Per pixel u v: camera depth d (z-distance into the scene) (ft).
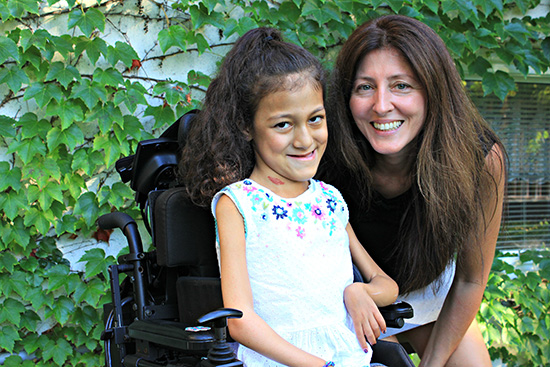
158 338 4.12
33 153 7.66
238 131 4.62
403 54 4.96
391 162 5.59
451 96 5.18
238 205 4.33
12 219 7.64
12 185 7.63
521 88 10.48
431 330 6.36
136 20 8.23
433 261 5.57
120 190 8.08
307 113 4.32
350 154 5.49
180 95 8.11
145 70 8.30
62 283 7.91
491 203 5.48
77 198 7.97
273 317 4.28
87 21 7.60
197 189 4.67
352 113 5.32
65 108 7.72
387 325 4.83
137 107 8.33
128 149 8.04
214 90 4.74
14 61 7.71
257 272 4.32
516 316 9.36
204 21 8.12
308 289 4.36
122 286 5.60
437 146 5.18
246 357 4.28
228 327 4.08
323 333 4.34
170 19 8.38
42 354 7.94
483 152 5.39
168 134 5.37
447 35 8.96
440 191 5.18
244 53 4.57
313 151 4.49
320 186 4.90
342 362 4.33
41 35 7.54
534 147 10.55
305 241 4.45
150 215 5.04
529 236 10.55
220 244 4.30
